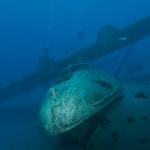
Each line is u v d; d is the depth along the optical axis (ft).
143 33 39.40
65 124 15.75
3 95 52.44
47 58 41.60
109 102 17.89
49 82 45.47
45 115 17.04
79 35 41.86
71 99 16.57
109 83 19.81
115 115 18.10
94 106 16.58
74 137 17.21
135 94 22.48
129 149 14.88
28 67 176.24
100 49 40.29
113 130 16.87
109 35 38.19
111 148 15.52
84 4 305.53
